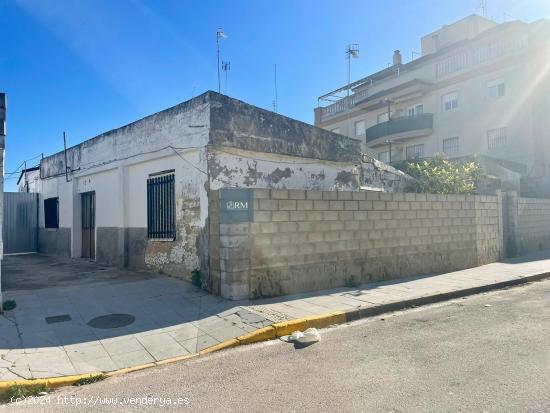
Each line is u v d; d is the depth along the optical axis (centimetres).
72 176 1434
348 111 3394
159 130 993
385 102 3144
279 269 801
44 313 687
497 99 2544
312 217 847
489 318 679
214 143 840
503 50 2550
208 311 701
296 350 550
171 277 945
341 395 401
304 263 834
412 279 991
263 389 425
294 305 733
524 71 2420
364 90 3550
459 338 571
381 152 3306
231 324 639
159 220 1005
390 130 3022
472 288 902
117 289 842
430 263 1074
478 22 3123
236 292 754
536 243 1584
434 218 1088
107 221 1230
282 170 978
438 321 671
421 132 2880
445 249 1115
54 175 1584
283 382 441
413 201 1038
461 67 2764
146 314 691
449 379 429
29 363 498
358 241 921
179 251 929
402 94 3045
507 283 987
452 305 793
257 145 921
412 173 1584
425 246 1062
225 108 865
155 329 627
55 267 1196
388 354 516
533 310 728
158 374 484
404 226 1014
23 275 1043
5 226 1675
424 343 555
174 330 623
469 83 2695
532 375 430
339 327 655
